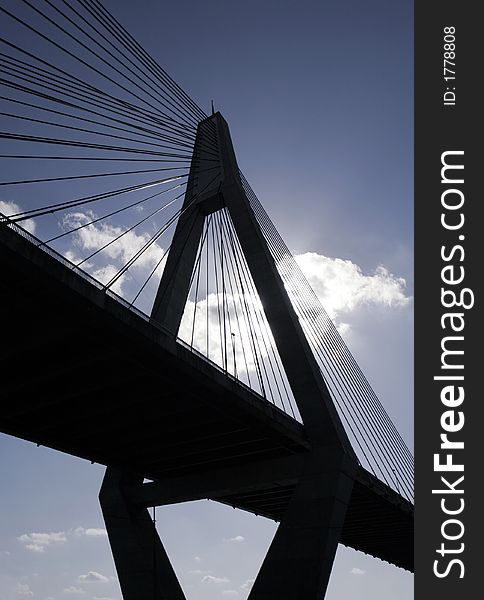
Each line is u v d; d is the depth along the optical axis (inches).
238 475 1519.4
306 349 1582.2
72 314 895.1
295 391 1542.8
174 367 1082.1
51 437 1334.9
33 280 816.9
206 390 1175.6
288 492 1768.0
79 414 1244.5
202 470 1665.8
